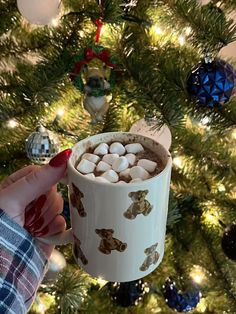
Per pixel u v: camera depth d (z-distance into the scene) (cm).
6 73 45
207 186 50
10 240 29
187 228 51
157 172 28
